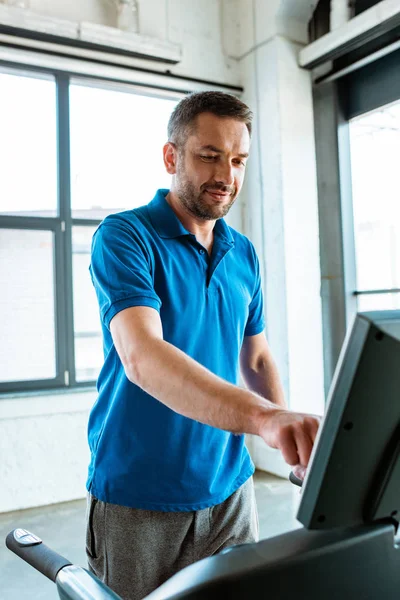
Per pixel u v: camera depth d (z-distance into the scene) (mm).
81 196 3562
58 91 3451
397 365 439
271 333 3801
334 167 3750
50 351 3473
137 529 1013
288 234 3680
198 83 3861
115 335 884
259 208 3889
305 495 477
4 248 3342
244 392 663
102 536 1033
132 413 1010
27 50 3256
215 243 1145
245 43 3969
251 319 1283
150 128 3803
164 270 1035
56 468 3344
